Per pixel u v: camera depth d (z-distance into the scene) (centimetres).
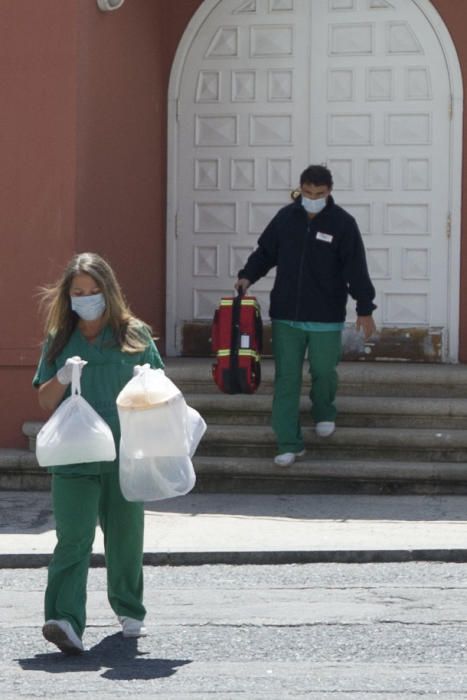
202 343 4219
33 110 3531
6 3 3531
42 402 2180
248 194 4206
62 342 2188
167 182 4241
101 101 3700
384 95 4125
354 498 3322
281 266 3309
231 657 2122
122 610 2239
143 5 4022
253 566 2758
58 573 2122
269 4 4178
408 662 2084
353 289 3294
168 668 2062
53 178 3528
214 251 4225
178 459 2108
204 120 4225
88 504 2141
